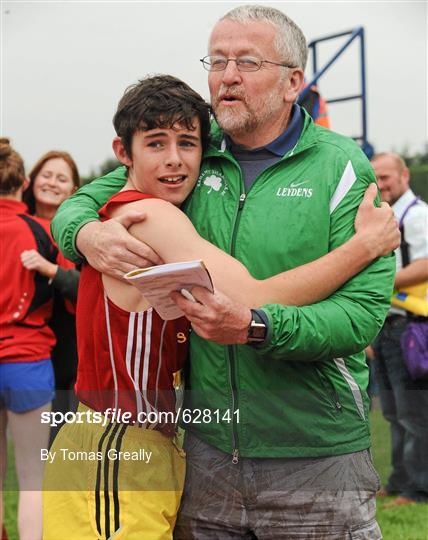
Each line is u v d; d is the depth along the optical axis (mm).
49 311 3441
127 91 2131
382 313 2078
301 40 2188
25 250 3398
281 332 1940
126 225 2047
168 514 2182
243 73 2096
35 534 2951
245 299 1991
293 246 2078
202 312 1854
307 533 2174
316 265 2020
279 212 2098
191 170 2111
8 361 3221
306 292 2006
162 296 1873
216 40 2133
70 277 3426
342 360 2158
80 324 2170
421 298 4098
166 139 2062
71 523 2137
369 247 2033
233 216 2137
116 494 2090
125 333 2068
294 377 2131
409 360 4023
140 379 2088
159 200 2080
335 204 2088
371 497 2227
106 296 2086
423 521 3408
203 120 2131
